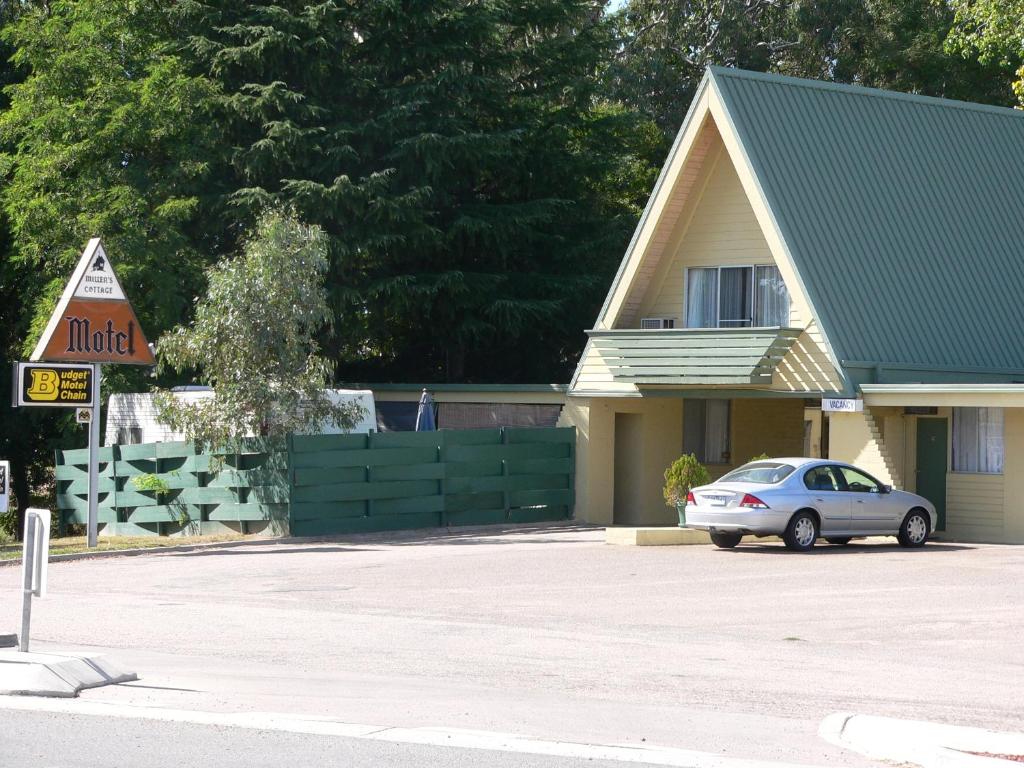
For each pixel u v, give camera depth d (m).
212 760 9.63
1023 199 35.69
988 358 32.22
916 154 34.38
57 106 37.12
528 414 37.62
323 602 18.89
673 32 55.41
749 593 19.77
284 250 30.33
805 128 32.66
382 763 9.55
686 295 33.78
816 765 9.66
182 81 37.56
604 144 47.12
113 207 36.28
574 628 16.50
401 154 40.53
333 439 29.22
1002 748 9.84
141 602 18.84
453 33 42.81
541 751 9.94
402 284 40.69
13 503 44.94
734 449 35.94
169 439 33.94
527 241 44.47
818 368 30.02
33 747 10.03
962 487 30.70
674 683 12.91
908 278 32.06
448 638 15.63
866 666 13.92
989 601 18.91
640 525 34.84
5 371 44.06
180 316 38.25
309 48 40.91
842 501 26.27
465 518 31.80
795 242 30.62
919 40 52.28
